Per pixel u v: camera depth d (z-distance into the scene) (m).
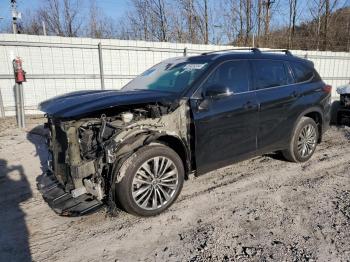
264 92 4.40
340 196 3.90
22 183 4.53
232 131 4.06
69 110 3.18
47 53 9.79
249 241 2.98
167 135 3.54
